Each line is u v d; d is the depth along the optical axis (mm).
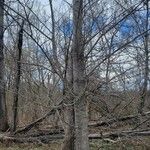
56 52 4836
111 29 4684
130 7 4484
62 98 5066
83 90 4637
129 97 6625
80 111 4672
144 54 5195
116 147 8750
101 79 5031
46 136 11062
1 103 13359
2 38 7102
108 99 6180
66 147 7098
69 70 4926
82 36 4641
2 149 10859
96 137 9438
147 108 8523
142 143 8523
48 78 5516
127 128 8492
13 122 12000
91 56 4707
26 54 5730
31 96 5562
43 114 7570
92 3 4695
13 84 6777
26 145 11062
